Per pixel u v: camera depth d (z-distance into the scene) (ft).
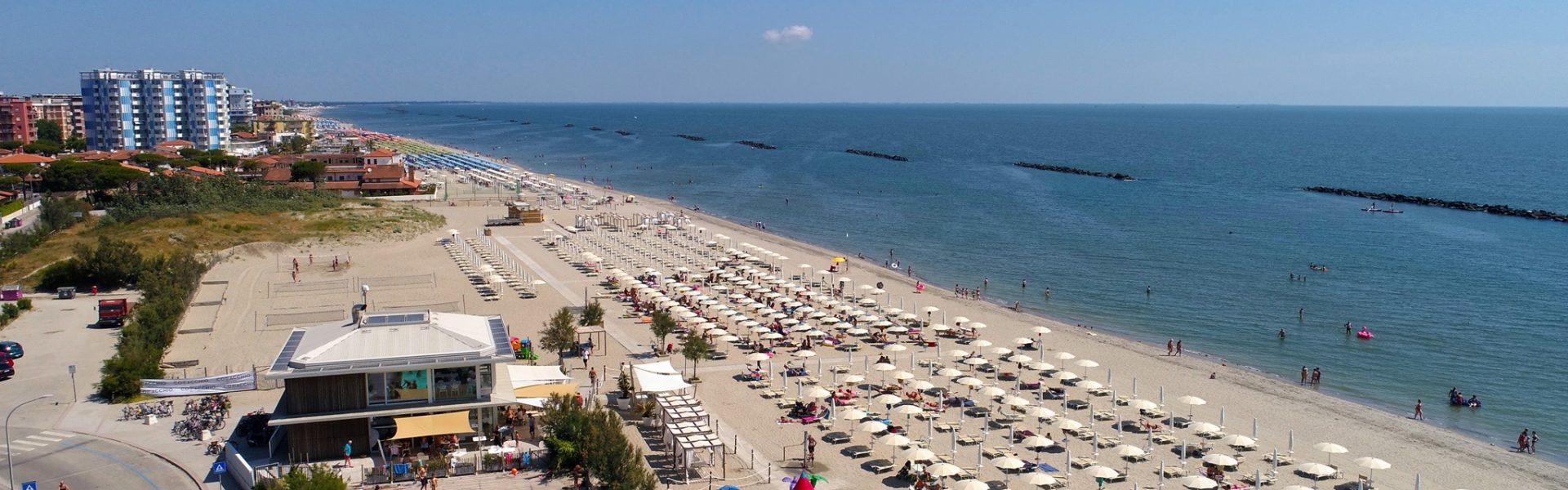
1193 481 188.44
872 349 305.32
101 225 465.47
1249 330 343.26
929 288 413.18
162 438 210.79
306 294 373.20
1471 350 315.17
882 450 215.92
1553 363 299.99
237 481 188.34
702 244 510.17
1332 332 339.98
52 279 364.99
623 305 362.94
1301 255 489.26
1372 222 609.83
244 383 244.63
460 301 366.63
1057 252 502.79
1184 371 287.07
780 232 578.25
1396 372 292.61
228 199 538.47
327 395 197.77
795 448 216.33
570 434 195.52
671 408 219.82
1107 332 343.87
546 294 380.58
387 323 211.61
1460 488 200.64
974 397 254.27
